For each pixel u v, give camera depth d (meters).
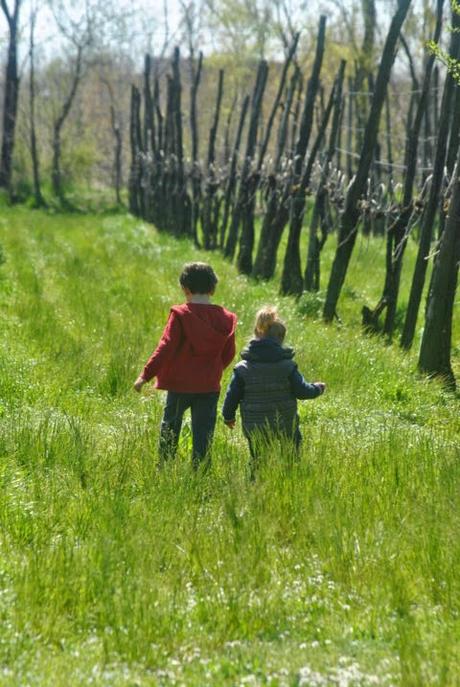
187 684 6.83
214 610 8.00
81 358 17.78
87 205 80.81
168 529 9.44
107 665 7.16
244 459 11.76
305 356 18.30
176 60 47.69
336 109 27.03
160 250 40.50
